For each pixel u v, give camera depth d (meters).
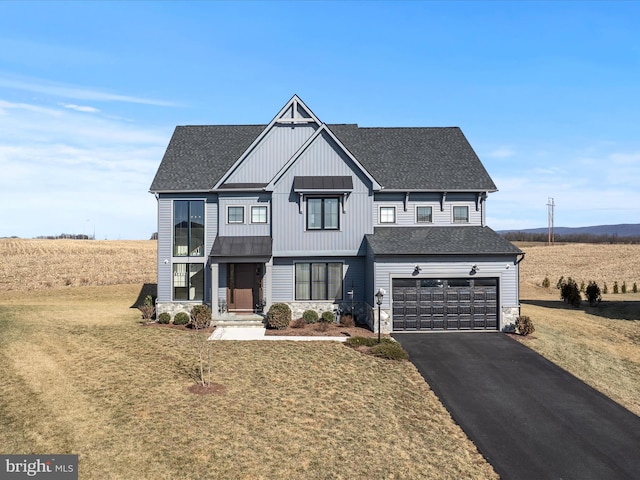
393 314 25.12
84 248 76.25
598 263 72.56
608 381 19.17
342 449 13.01
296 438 13.41
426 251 24.86
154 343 21.69
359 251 26.86
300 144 28.19
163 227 27.55
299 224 26.80
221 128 32.47
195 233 27.69
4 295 37.81
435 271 25.08
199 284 27.64
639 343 24.84
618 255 82.44
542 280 54.62
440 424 14.98
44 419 13.41
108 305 32.69
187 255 27.61
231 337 23.22
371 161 29.69
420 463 12.62
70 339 21.70
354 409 15.52
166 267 27.53
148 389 16.03
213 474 11.44
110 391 15.70
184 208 27.69
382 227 28.05
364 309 27.03
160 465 11.64
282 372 18.33
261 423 14.13
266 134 28.12
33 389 15.43
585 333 26.11
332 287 27.23
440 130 32.94
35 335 22.00
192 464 11.78
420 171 29.03
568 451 13.60
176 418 14.05
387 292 24.94
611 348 23.66
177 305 27.44
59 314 27.91
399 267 24.98
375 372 18.89
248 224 27.36
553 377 19.06
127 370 17.78
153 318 27.62
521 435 14.46
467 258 25.19
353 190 26.88
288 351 20.89
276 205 26.77
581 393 17.66
